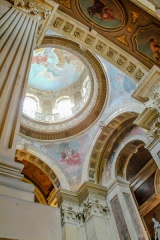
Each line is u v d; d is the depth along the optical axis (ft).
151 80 29.35
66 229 37.52
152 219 43.73
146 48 30.63
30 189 6.48
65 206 40.96
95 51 31.12
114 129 46.75
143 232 35.24
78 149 49.55
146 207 46.60
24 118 49.85
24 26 15.43
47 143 49.55
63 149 49.75
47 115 54.75
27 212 5.56
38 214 5.68
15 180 6.43
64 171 47.32
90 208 39.81
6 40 12.26
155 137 29.73
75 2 26.96
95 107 48.19
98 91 46.73
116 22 28.91
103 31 29.73
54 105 62.03
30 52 13.12
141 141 43.86
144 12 27.73
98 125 47.80
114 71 42.55
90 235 37.09
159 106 28.12
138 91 30.55
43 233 5.33
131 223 35.45
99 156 48.03
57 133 50.62
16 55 11.78
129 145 44.91
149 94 30.01
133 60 30.94
